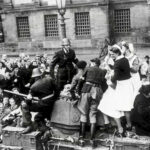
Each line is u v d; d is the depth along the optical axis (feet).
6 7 118.11
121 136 27.58
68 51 35.45
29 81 44.47
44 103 29.12
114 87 27.58
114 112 27.43
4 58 64.54
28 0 115.24
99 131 29.60
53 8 111.86
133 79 29.73
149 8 104.22
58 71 35.91
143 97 27.76
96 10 107.55
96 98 27.61
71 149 28.81
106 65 33.91
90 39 110.22
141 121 27.35
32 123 30.12
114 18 108.58
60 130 29.94
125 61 27.14
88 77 28.02
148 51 99.81
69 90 30.58
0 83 44.80
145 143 26.13
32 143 29.40
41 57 65.72
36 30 116.47
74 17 110.73
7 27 120.06
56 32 114.42
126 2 105.81
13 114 34.42
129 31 108.17
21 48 119.55
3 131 30.48
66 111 29.35
